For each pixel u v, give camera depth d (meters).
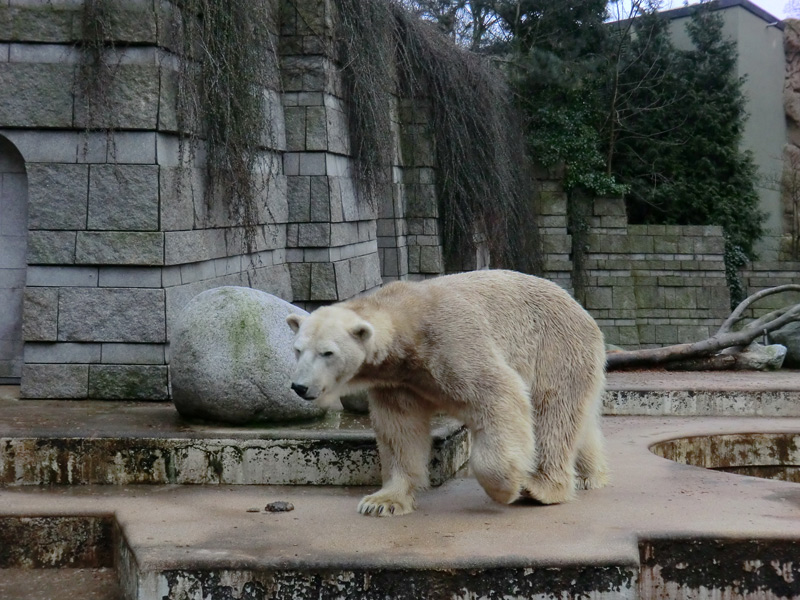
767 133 23.20
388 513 4.58
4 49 7.04
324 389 4.17
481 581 3.80
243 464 5.37
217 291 6.00
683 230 18.75
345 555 3.89
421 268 13.75
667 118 21.59
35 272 7.12
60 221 7.07
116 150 7.04
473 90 14.41
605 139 20.98
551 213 18.53
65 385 7.11
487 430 4.43
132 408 6.66
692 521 4.40
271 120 8.80
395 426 4.68
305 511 4.71
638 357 10.27
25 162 7.08
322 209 9.53
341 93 10.19
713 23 21.56
